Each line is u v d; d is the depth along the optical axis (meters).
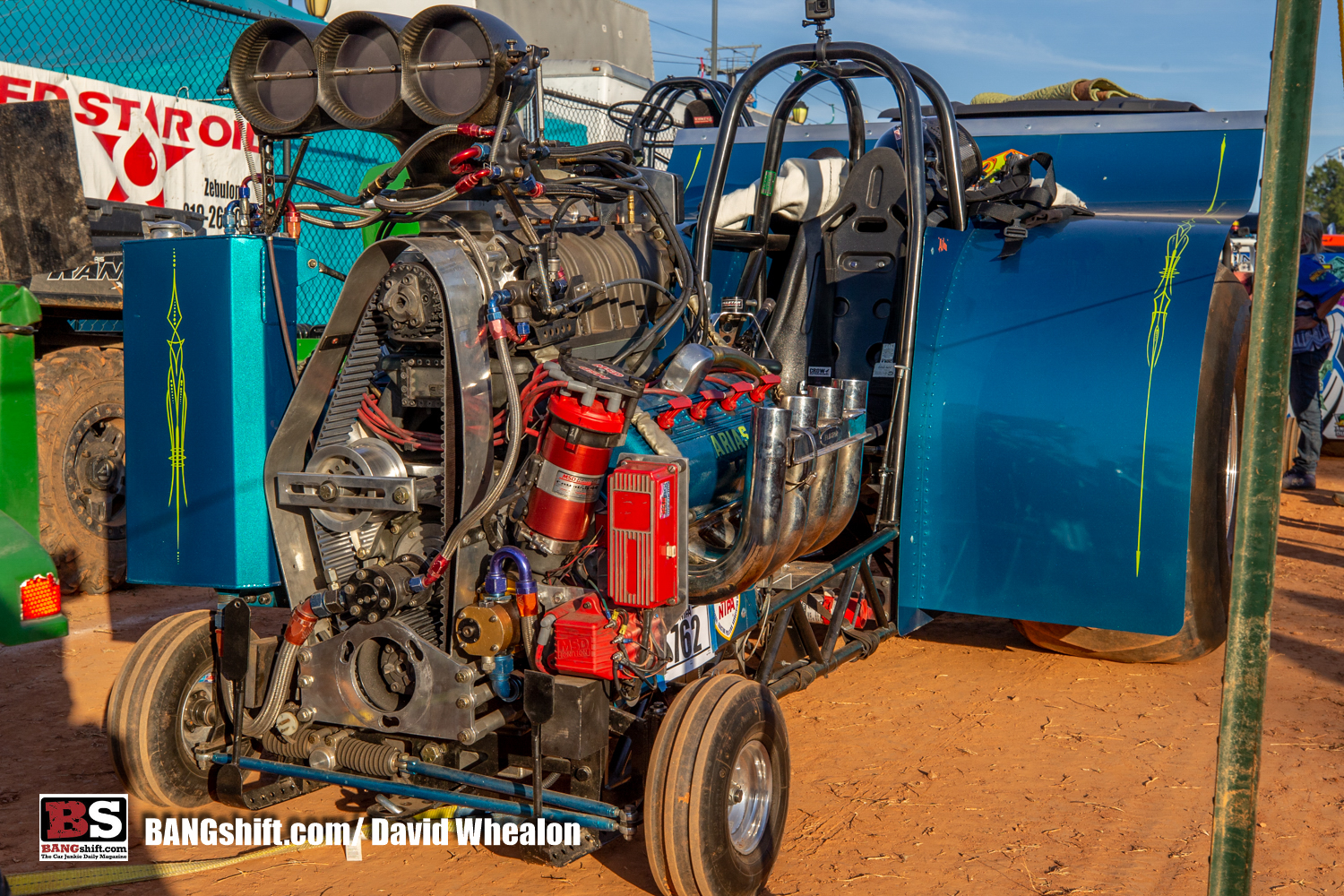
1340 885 3.39
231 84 3.46
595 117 12.81
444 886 3.33
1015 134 7.56
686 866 2.96
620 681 3.03
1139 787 4.07
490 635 2.94
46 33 8.23
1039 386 4.57
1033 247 4.93
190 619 3.71
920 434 4.69
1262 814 3.89
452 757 3.16
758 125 8.62
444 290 2.98
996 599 4.61
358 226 3.54
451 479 3.02
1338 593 7.05
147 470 3.37
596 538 3.17
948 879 3.38
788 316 5.36
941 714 4.83
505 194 3.18
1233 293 5.13
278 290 3.29
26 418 6.03
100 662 5.55
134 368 3.36
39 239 6.27
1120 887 3.33
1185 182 7.14
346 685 3.20
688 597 3.22
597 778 3.02
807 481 3.45
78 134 7.82
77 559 6.80
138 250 3.33
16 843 3.55
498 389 3.23
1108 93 8.56
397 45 3.29
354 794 4.03
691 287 3.85
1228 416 4.99
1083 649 5.46
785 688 3.97
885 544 4.53
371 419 3.34
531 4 15.27
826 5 4.89
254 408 3.26
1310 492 10.84
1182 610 4.37
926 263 4.89
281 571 3.29
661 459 3.09
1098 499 4.45
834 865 3.48
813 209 5.48
